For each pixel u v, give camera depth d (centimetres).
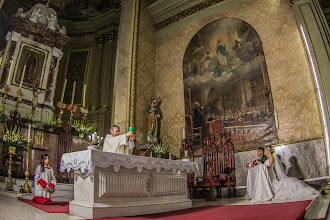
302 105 898
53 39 1355
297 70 936
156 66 1373
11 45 1214
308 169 830
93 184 413
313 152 830
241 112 1029
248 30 1096
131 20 1308
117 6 1585
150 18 1424
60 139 1045
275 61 992
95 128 1424
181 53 1295
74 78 1582
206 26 1238
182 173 608
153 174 523
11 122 930
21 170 905
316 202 552
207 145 1019
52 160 1009
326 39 884
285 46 984
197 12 1283
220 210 495
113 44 1580
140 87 1252
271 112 955
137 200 476
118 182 447
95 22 1655
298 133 884
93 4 1656
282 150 897
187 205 581
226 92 1093
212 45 1193
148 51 1348
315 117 863
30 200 631
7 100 1138
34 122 1033
